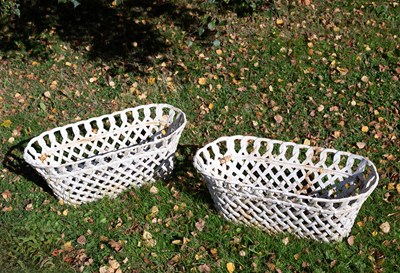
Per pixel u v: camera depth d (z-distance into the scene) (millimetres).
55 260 2000
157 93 2908
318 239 1997
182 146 2521
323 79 2967
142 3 3543
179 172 2369
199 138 2588
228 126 2670
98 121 2361
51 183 2125
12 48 3270
